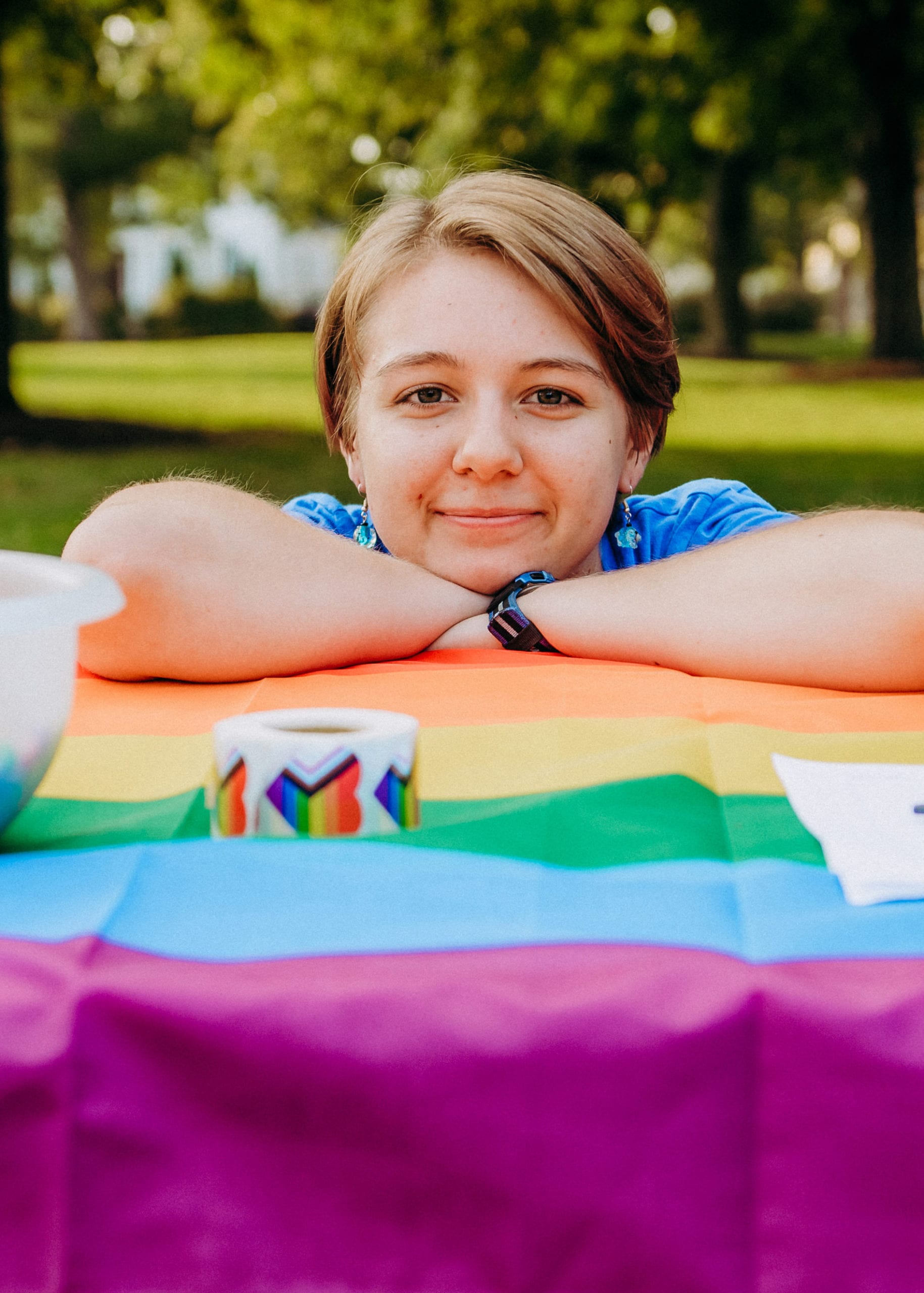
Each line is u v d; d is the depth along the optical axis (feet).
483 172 6.76
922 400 54.39
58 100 48.14
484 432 5.06
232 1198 1.98
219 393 59.72
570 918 2.24
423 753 3.45
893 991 1.98
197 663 4.39
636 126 59.93
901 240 64.13
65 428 40.40
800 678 4.37
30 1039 1.98
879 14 53.01
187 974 2.02
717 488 6.93
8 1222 1.98
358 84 55.57
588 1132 1.97
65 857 2.61
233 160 112.37
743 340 85.97
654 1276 1.97
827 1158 1.97
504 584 5.37
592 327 5.17
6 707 2.52
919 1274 1.96
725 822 2.86
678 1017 1.97
